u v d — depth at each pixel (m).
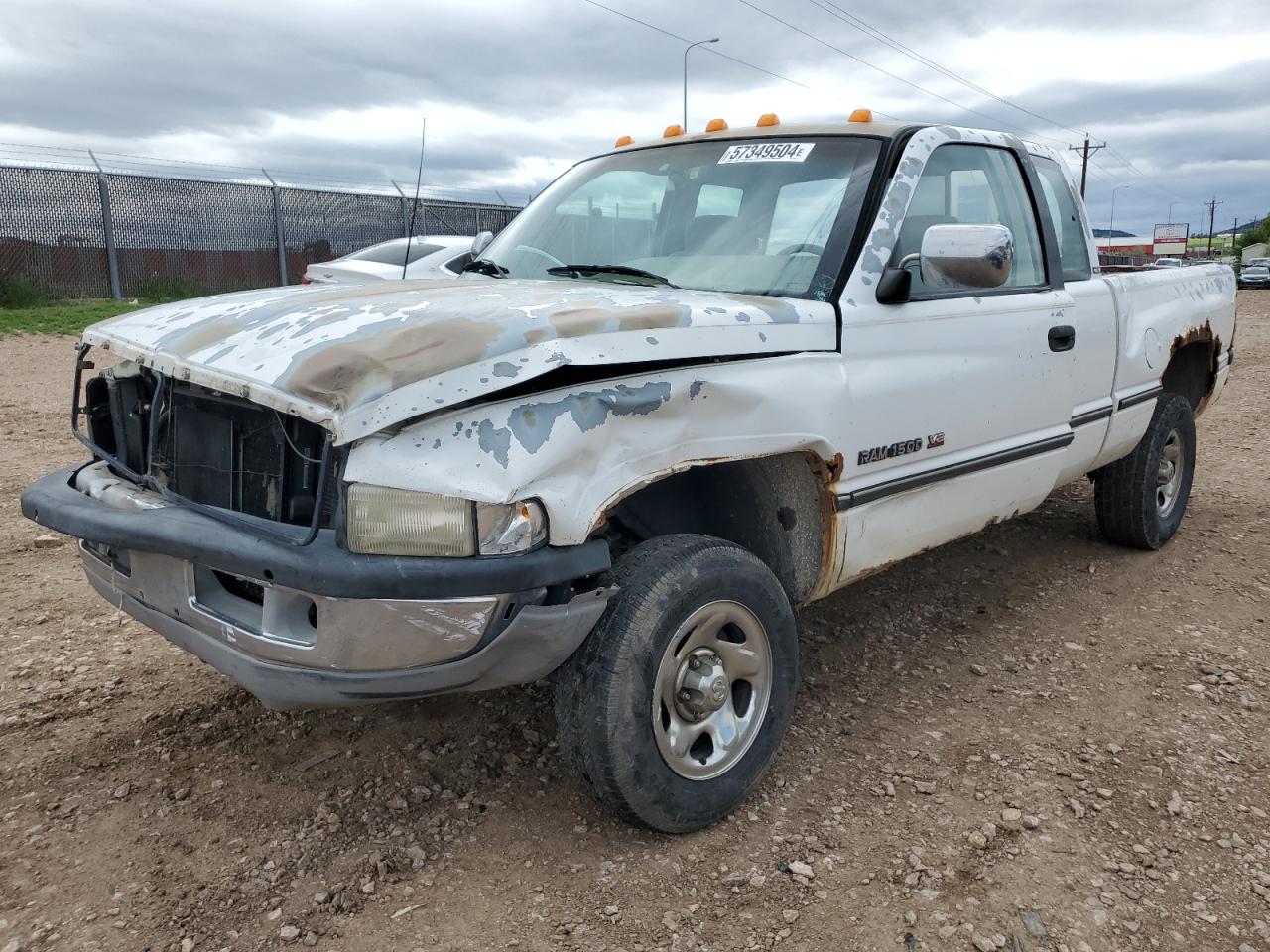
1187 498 5.72
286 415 2.56
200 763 3.24
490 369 2.38
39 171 18.91
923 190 3.67
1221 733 3.53
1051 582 5.04
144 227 20.14
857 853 2.83
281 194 21.45
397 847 2.83
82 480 3.03
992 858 2.81
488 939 2.48
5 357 12.39
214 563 2.43
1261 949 2.49
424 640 2.40
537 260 3.99
